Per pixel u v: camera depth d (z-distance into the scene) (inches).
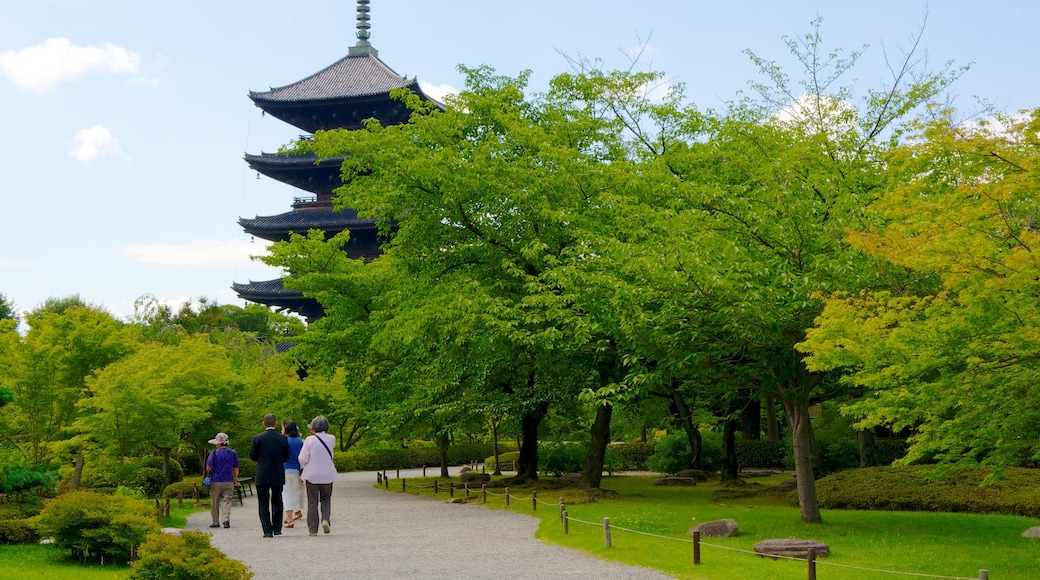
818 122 874.8
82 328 986.1
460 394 1050.7
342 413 1838.1
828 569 465.1
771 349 639.1
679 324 631.2
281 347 2325.3
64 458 1006.4
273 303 2413.9
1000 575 443.5
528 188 888.3
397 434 1175.6
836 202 616.4
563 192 877.2
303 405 1763.0
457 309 853.8
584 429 1535.4
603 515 740.7
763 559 501.4
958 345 435.5
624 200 784.3
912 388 484.4
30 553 554.3
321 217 2301.9
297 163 2305.6
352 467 1940.2
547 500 894.4
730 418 1118.4
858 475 871.1
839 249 581.9
